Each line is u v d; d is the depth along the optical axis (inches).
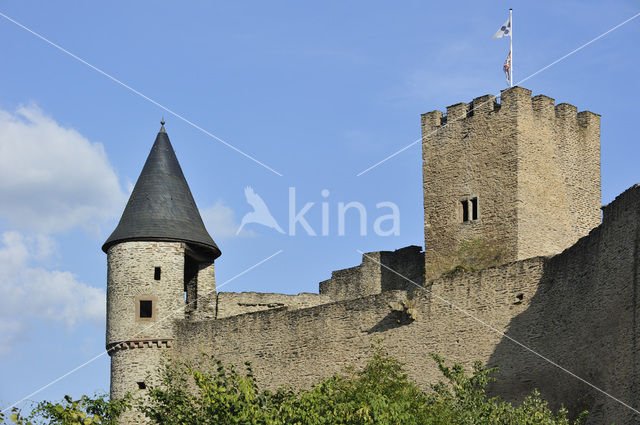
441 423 1808.6
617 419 1876.2
